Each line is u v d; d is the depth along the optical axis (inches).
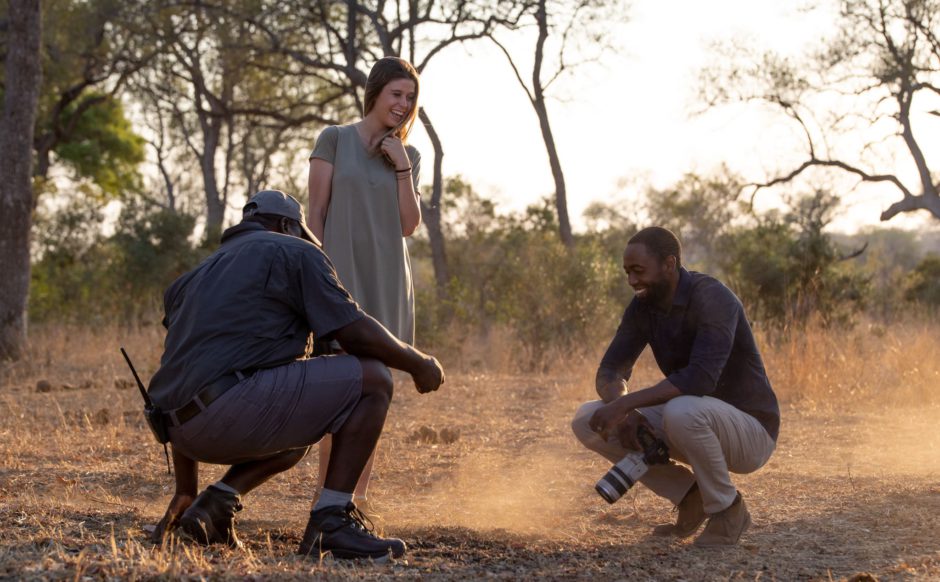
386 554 133.8
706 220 1408.7
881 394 361.7
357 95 894.4
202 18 941.2
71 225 927.0
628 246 146.9
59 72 977.5
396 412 334.6
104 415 303.3
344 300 128.9
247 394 126.0
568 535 156.6
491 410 340.8
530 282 569.3
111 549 126.0
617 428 145.7
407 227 164.9
